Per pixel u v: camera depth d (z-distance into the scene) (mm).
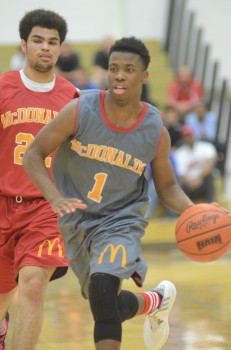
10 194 6887
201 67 23094
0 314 7207
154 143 6031
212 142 20172
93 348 7996
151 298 6809
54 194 5762
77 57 19969
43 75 7047
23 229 6785
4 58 22312
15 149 6934
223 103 21078
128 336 8609
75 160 6020
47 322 9422
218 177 20203
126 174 5988
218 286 12523
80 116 5926
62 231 6215
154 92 22125
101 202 6035
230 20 24250
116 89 5809
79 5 23625
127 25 23969
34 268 6512
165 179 6344
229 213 6082
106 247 5855
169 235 17734
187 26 23562
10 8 22891
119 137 5941
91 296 5691
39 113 6988
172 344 8242
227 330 9000
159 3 24047
